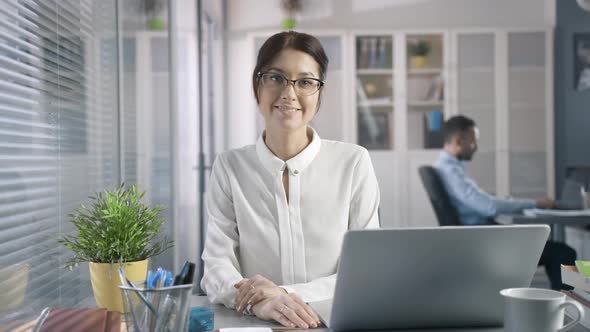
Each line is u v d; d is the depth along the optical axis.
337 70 6.37
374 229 1.04
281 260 1.55
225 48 6.56
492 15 6.58
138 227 1.32
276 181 1.57
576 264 1.23
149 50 3.06
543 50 6.31
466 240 1.07
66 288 1.68
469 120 4.32
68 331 1.04
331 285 1.41
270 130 1.57
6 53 1.35
